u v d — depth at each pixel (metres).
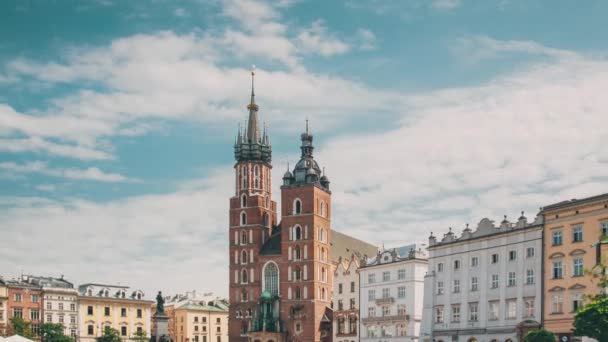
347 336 181.75
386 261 171.62
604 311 86.94
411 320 161.75
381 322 169.12
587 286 111.62
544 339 102.44
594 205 112.62
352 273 183.38
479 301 130.38
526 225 123.94
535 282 120.94
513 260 125.44
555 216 119.06
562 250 117.06
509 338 123.75
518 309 123.12
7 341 104.62
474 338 130.25
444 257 138.62
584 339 109.56
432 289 140.00
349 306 182.75
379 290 172.00
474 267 132.38
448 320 135.75
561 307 115.88
